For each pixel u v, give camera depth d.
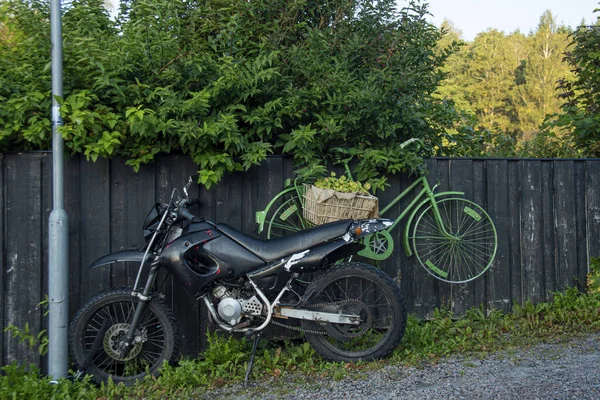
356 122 4.84
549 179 5.29
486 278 5.08
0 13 4.37
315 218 4.25
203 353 4.23
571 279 5.32
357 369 3.94
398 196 4.84
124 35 4.65
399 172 4.89
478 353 4.16
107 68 4.30
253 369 3.95
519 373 3.66
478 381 3.55
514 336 4.54
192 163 4.45
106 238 4.27
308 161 4.61
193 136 4.18
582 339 4.40
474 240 5.05
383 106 4.87
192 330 4.39
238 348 4.18
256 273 3.91
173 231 4.02
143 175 4.35
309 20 5.79
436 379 3.63
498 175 5.15
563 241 5.31
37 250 4.12
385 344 4.05
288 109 4.63
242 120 4.76
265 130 4.74
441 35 5.55
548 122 6.34
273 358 4.15
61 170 3.95
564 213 5.32
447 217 5.00
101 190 4.27
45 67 4.11
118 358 3.98
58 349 3.85
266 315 3.95
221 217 4.51
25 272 4.10
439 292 4.96
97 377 3.94
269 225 4.53
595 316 4.89
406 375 3.74
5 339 4.05
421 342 4.37
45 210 4.16
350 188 4.23
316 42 5.18
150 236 4.01
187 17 5.38
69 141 4.11
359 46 5.29
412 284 4.89
